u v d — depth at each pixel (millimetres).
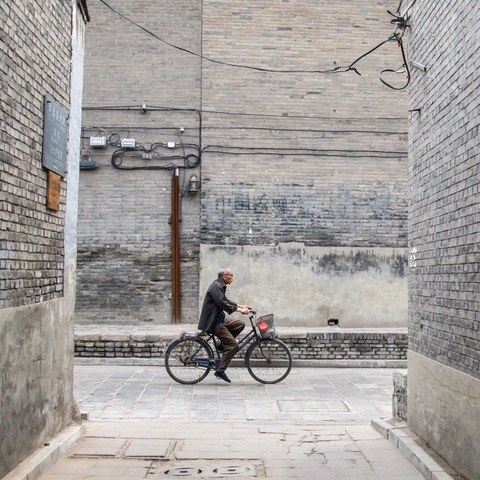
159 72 10922
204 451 5043
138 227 10820
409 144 5770
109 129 10852
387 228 10945
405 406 5680
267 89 10930
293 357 9820
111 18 10977
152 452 4965
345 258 10836
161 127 10875
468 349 4137
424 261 5180
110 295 10766
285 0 11016
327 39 11016
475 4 4152
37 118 4547
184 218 10859
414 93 5605
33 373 4496
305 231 10836
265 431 5781
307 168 10906
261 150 10859
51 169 4863
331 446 5234
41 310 4668
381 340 9891
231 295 10680
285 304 10727
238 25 10961
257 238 10773
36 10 4516
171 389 7980
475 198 4070
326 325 10766
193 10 11016
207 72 10891
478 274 3998
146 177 10859
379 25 11086
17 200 4145
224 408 7016
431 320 4945
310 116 10938
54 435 5066
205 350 8445
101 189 10836
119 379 8555
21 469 4090
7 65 3938
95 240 10805
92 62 10914
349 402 7383
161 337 9625
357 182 10953
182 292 10805
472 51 4180
